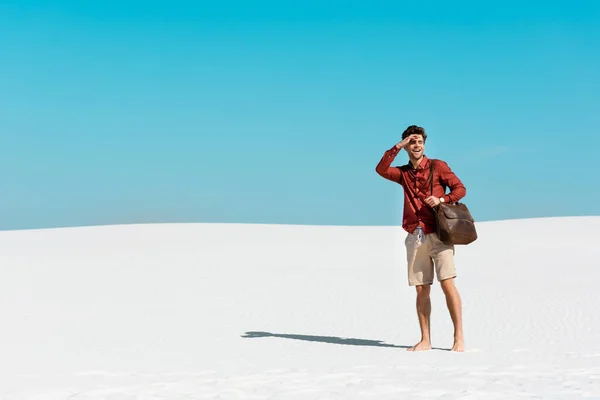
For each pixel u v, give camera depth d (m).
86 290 16.41
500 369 6.93
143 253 25.81
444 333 10.43
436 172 8.50
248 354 8.47
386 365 7.34
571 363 7.35
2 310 13.23
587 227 34.91
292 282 17.59
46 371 7.29
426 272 8.61
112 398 5.89
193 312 12.95
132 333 10.52
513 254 24.08
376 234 34.34
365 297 14.82
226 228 37.16
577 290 14.99
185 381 6.55
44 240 31.97
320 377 6.62
